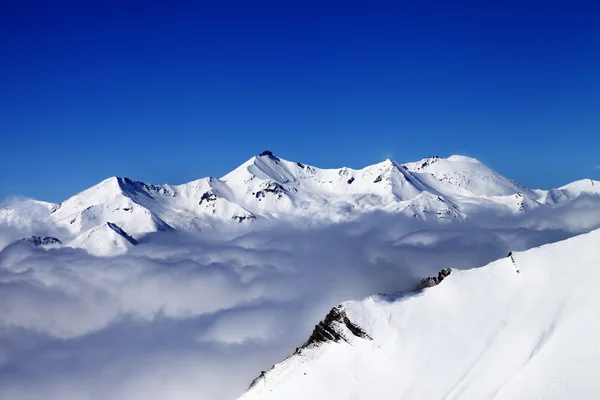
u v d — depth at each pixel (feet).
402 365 344.08
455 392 304.09
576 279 342.03
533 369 281.33
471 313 363.97
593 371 260.83
